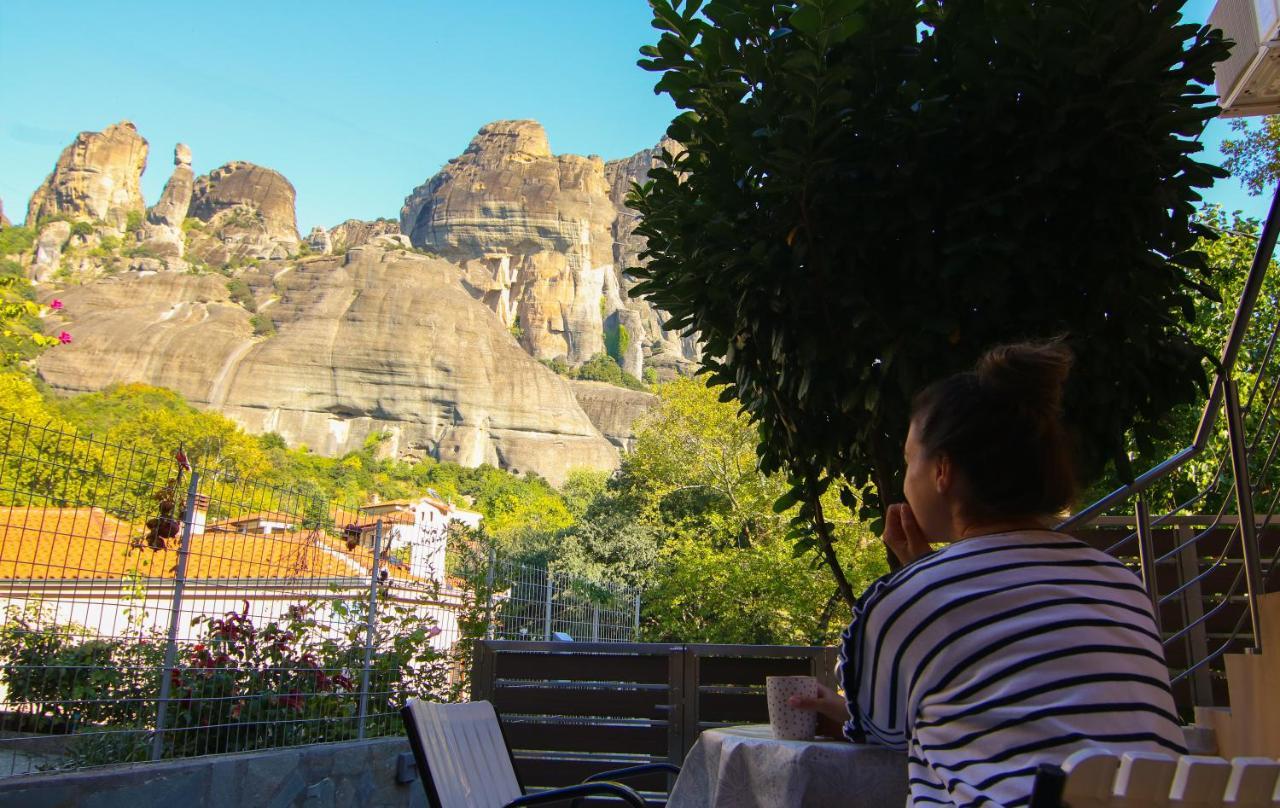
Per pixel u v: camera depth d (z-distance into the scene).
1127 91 2.14
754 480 22.08
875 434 2.42
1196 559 4.80
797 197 2.30
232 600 4.22
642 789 4.03
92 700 3.33
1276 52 4.14
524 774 4.11
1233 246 9.33
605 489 31.91
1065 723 0.98
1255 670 2.84
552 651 4.23
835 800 1.50
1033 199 2.18
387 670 5.29
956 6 2.42
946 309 2.26
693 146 2.70
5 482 3.08
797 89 2.21
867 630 1.18
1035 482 1.17
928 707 1.07
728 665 4.09
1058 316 2.23
